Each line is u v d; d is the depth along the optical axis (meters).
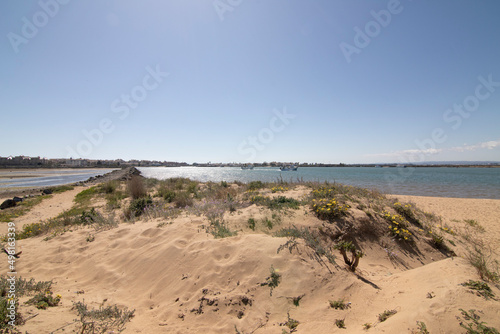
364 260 5.11
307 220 5.98
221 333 2.78
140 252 4.82
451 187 24.27
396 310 2.68
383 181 31.45
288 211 6.55
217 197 10.01
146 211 8.29
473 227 8.09
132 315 3.13
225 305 3.15
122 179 28.11
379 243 5.84
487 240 6.94
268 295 3.31
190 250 4.46
